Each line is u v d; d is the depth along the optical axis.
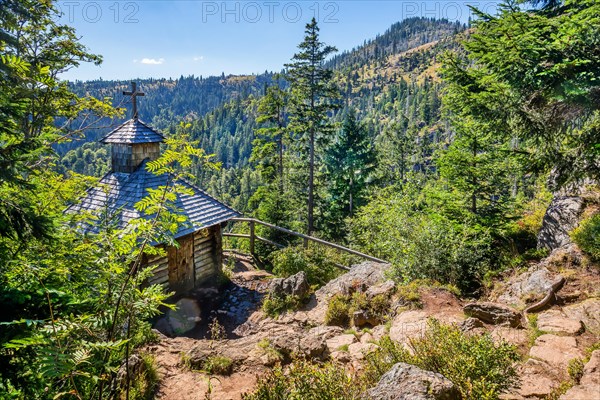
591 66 6.05
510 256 9.84
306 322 8.47
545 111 7.35
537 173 8.07
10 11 6.06
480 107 7.73
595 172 7.11
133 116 12.39
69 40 12.78
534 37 6.21
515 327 5.71
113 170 12.39
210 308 10.82
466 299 7.52
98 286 4.37
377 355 4.64
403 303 7.36
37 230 4.40
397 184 32.16
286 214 25.70
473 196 11.54
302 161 29.00
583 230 7.57
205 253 12.31
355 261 14.01
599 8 5.71
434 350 4.12
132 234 3.94
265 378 4.26
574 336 5.10
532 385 4.12
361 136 30.88
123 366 5.02
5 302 4.27
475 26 8.31
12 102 4.52
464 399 3.28
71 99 13.73
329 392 3.59
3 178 4.19
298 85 24.31
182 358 6.00
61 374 2.80
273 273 13.20
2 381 3.78
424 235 8.88
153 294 4.08
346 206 31.08
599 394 3.55
